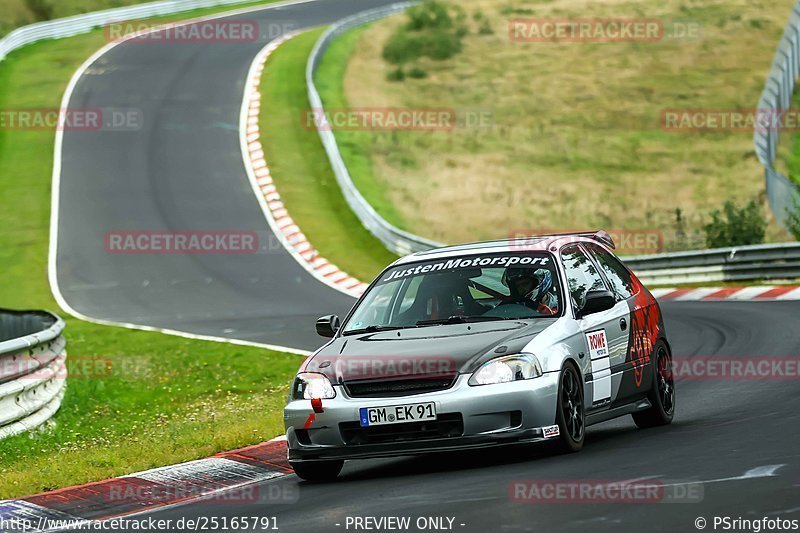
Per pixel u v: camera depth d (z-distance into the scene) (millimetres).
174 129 166875
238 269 113562
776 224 108125
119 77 193500
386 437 29516
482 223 139000
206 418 46031
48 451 39688
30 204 138625
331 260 116125
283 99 180125
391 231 118312
